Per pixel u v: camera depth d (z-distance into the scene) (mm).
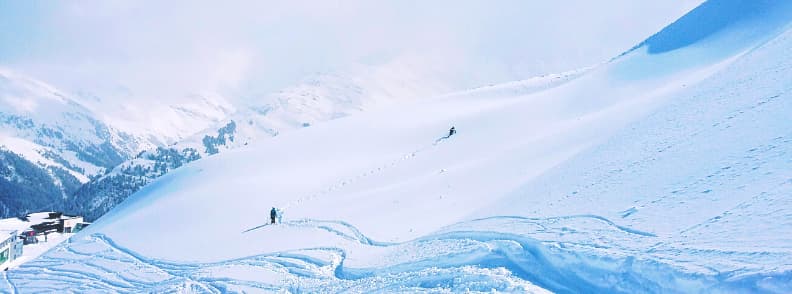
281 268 27609
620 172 23094
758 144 18500
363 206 39594
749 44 59219
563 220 19734
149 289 30000
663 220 16109
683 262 12711
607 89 66250
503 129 60812
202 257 34500
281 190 53719
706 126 23688
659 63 69750
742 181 16297
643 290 13133
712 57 62312
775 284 10281
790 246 11398
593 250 15523
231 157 76688
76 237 50500
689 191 17625
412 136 68375
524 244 18453
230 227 42875
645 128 29188
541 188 26281
